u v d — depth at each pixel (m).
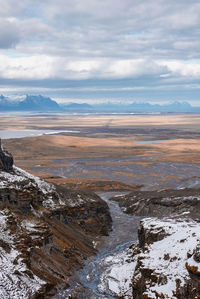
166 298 41.53
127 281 52.12
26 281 46.94
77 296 49.00
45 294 47.09
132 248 64.75
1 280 44.88
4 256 49.31
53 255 57.38
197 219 63.34
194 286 40.72
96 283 53.78
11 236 54.50
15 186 66.25
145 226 60.53
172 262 46.44
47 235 59.28
